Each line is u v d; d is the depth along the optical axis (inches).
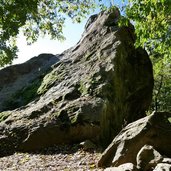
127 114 598.9
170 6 343.6
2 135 488.1
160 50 423.5
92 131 485.1
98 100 528.1
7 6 654.5
